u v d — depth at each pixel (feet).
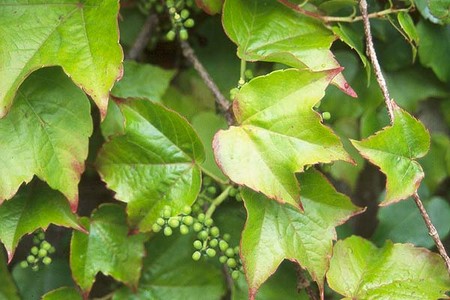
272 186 2.03
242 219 2.33
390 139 2.06
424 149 2.09
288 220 2.14
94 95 1.99
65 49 2.05
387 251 2.24
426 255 2.22
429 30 2.39
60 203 2.19
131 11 2.45
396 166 2.06
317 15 2.21
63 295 2.30
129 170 2.19
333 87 2.41
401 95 2.45
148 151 2.18
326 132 2.03
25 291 2.41
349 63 2.41
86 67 2.02
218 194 2.36
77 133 2.13
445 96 2.47
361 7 2.18
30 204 2.20
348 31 2.25
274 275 2.38
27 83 2.14
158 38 2.47
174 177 2.19
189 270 2.40
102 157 2.19
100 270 2.26
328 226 2.14
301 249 2.13
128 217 2.18
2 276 2.41
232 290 2.37
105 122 2.33
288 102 2.05
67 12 2.09
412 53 2.43
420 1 2.33
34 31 2.07
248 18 2.22
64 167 2.12
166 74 2.39
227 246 2.18
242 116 2.06
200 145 2.17
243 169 2.03
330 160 2.03
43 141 2.12
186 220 2.15
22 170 2.10
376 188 2.58
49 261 2.28
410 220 2.40
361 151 2.04
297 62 2.14
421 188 2.46
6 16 2.08
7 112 2.00
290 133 2.04
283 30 2.22
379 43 2.43
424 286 2.19
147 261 2.39
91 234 2.27
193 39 2.45
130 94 2.36
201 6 2.21
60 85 2.15
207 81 2.33
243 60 2.19
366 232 2.58
